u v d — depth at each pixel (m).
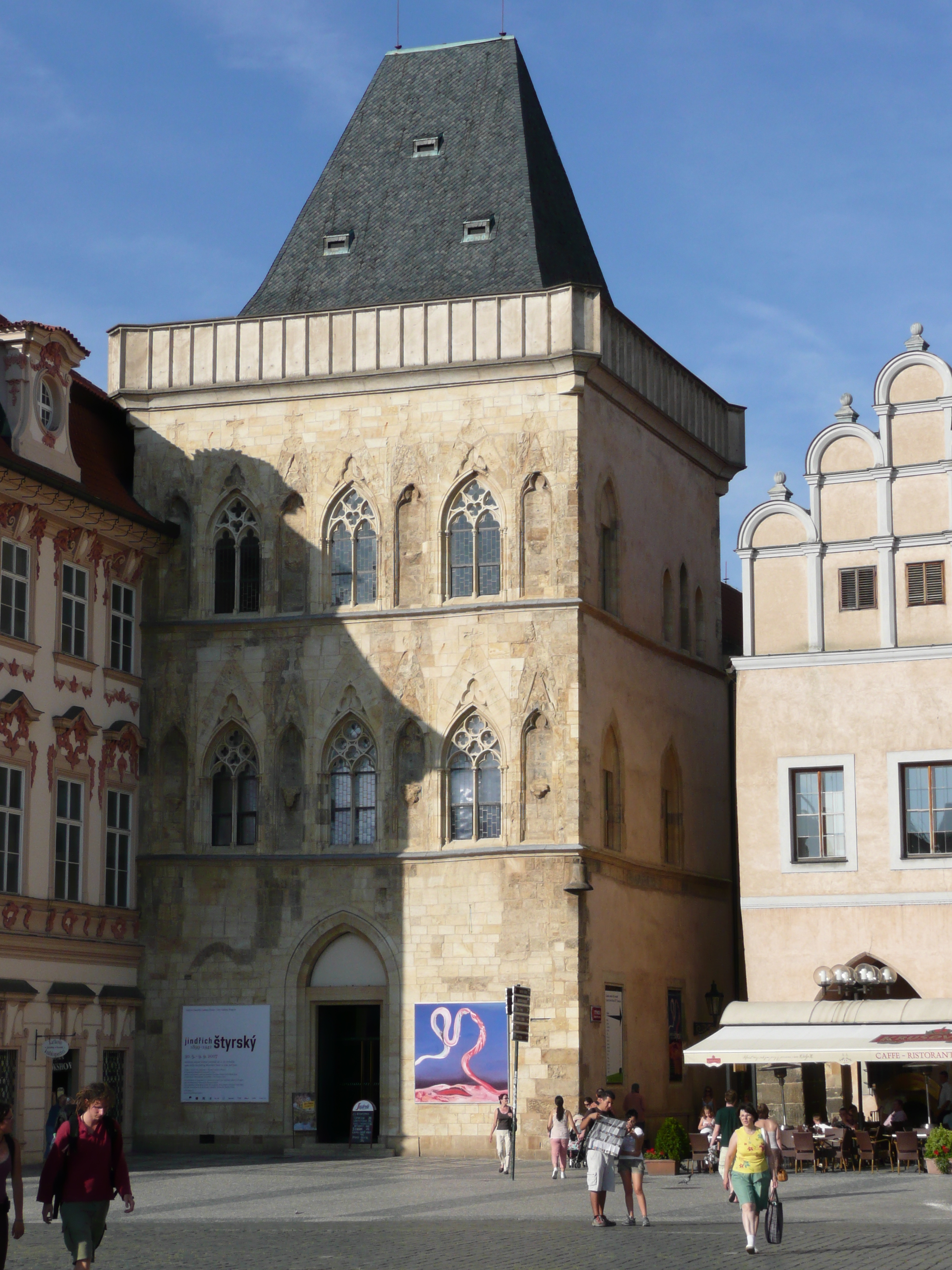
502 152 60.28
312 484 56.03
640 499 59.44
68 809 51.97
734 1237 29.59
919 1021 47.25
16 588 49.88
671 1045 58.47
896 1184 41.09
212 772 55.69
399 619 54.75
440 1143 51.94
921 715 50.81
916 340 52.31
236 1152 53.44
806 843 51.47
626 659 57.41
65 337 52.72
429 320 55.56
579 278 60.50
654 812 59.12
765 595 52.81
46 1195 20.12
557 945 51.81
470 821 53.69
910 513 51.78
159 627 56.41
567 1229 31.36
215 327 57.28
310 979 54.19
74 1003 51.06
